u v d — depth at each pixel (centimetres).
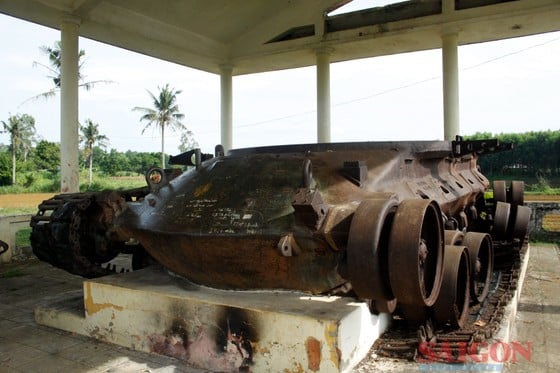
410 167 577
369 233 351
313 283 432
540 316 604
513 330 547
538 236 1209
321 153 491
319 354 382
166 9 1266
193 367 441
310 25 1456
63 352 483
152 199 529
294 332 393
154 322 472
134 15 1252
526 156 2828
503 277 691
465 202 767
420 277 364
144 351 480
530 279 803
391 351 430
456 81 1252
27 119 5556
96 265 636
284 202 424
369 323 434
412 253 345
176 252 462
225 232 417
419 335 427
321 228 381
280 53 1491
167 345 464
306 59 1567
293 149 528
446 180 693
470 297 545
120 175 6606
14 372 439
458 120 1259
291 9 1452
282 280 441
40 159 5553
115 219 544
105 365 448
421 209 360
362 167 448
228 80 1578
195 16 1336
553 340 518
